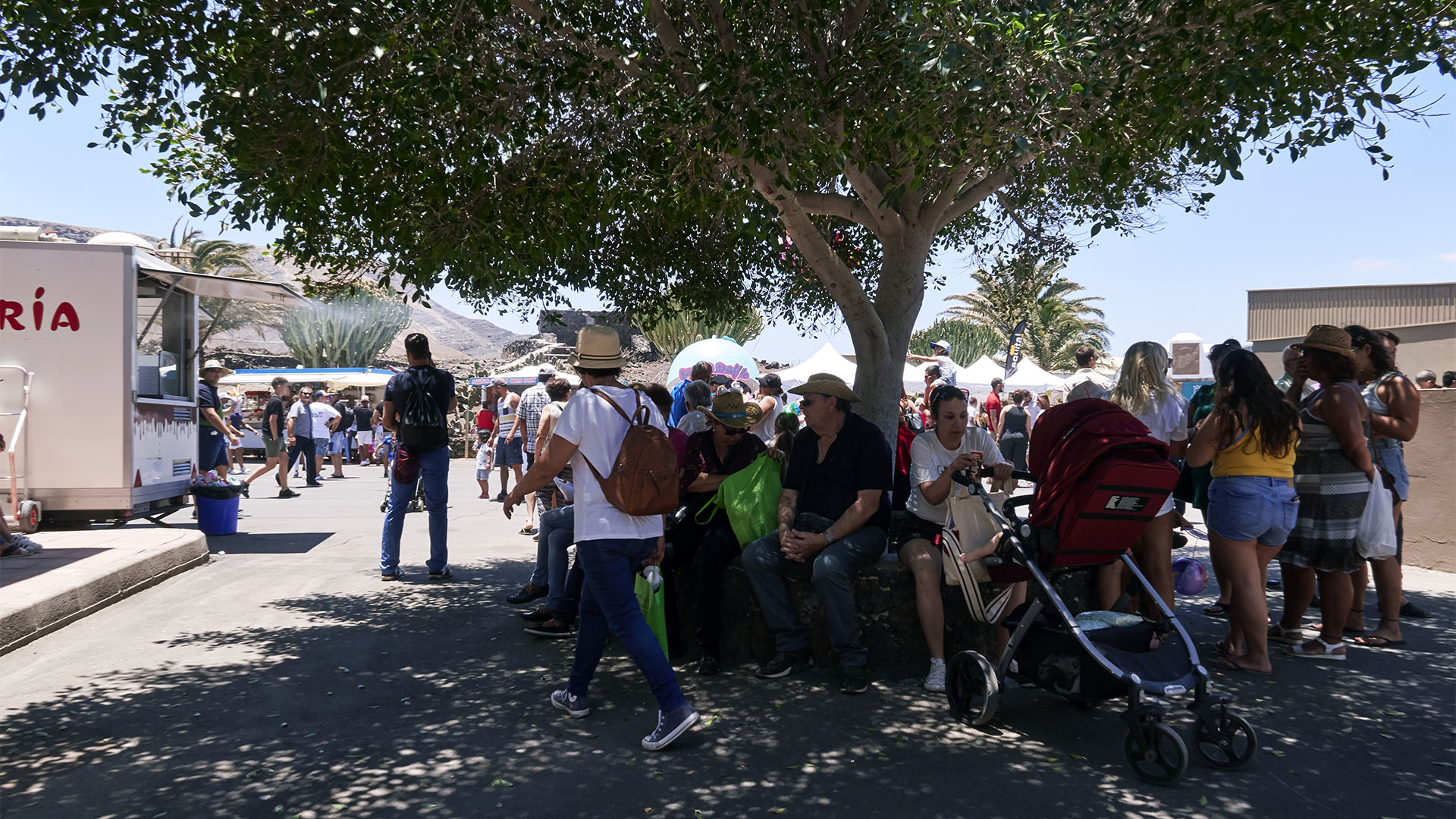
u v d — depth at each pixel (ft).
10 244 27.61
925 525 16.34
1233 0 15.15
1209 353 20.56
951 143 18.11
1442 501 26.73
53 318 27.81
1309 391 17.92
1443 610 21.34
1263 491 15.65
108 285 28.04
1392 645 18.20
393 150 17.79
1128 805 11.13
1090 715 14.34
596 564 13.03
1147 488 13.05
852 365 70.28
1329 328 17.08
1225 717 12.28
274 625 19.66
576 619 19.04
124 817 10.74
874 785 11.71
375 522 37.42
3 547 22.94
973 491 14.38
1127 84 16.43
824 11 19.81
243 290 31.55
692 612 17.75
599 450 13.23
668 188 19.88
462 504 45.62
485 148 18.45
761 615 17.02
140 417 29.01
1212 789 11.59
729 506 16.62
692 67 18.26
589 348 13.78
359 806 11.05
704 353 49.24
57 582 20.06
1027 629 13.65
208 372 37.06
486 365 189.98
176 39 15.26
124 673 16.22
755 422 17.39
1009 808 11.07
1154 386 17.65
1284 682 15.84
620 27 20.17
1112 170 19.38
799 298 31.24
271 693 15.21
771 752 12.79
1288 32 15.02
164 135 20.11
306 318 162.91
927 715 14.30
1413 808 11.05
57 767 12.14
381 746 12.96
